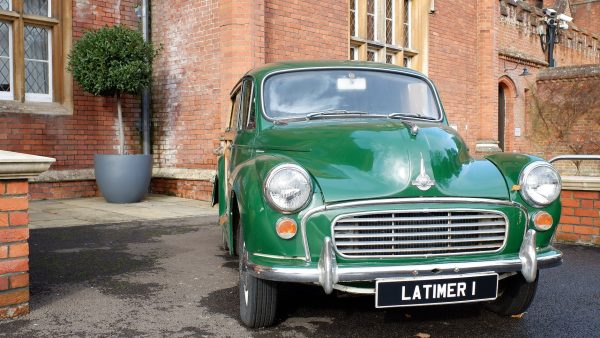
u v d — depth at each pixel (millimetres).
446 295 3268
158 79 11531
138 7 11305
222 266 5516
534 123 19578
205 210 9367
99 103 10805
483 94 16906
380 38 13430
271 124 4273
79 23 10477
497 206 3408
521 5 19172
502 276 3588
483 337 3584
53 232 7223
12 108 9594
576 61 24203
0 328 3715
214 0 10367
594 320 3916
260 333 3650
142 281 4945
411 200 3287
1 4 9586
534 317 3996
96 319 3918
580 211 6727
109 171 9750
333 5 11781
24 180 3916
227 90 10086
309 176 3271
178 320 3908
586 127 19125
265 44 10453
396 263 3268
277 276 3188
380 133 3688
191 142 10992
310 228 3219
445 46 15484
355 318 3959
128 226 7746
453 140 3807
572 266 5586
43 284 4816
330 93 4516
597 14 30562
